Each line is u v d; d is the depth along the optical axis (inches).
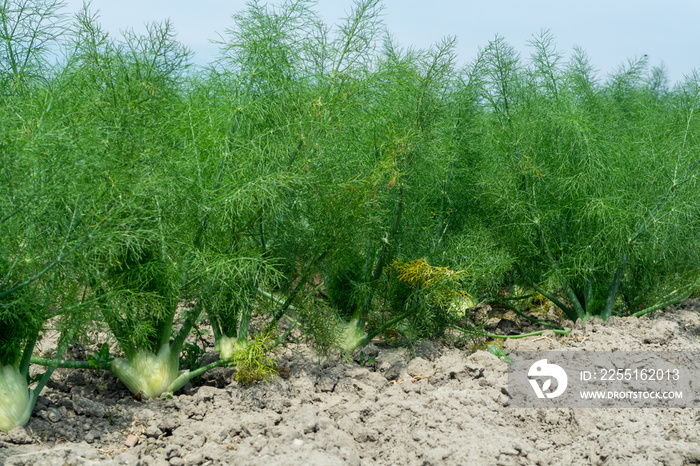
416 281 167.8
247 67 157.2
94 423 119.2
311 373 149.7
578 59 247.4
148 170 123.3
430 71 167.9
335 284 181.6
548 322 213.2
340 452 110.3
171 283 127.8
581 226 193.2
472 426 121.8
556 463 114.3
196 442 115.0
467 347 182.4
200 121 155.6
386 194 164.4
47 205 106.7
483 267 174.2
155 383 132.3
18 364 115.4
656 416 132.6
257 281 151.6
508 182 196.1
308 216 153.3
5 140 102.4
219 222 137.6
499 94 209.3
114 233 111.7
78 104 126.4
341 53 155.5
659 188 194.2
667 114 240.1
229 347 154.9
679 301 227.9
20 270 111.0
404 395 139.7
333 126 146.4
